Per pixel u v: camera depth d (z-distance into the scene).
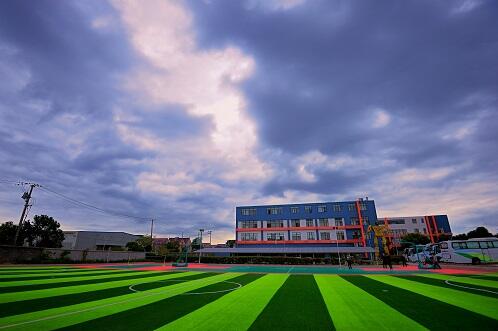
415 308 9.30
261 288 14.72
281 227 71.50
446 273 23.36
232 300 11.03
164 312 8.81
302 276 22.23
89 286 15.29
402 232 79.38
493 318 7.90
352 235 66.62
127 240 84.38
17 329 6.94
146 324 7.39
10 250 36.47
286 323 7.50
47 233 63.25
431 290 13.41
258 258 49.88
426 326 7.14
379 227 46.59
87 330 6.85
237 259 50.81
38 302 10.45
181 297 11.75
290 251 64.25
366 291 13.34
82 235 74.00
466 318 7.91
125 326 7.21
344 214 68.94
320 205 71.25
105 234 78.81
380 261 45.62
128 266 36.84
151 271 27.84
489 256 37.62
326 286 15.43
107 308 9.41
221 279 19.73
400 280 18.19
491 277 19.59
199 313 8.68
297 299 11.24
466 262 38.34
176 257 55.31
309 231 69.50
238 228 74.19
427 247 43.84
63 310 9.07
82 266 35.44
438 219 78.88
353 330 6.85
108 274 23.42
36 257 39.47
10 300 10.87
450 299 10.94
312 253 65.25
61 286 15.21
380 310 9.05
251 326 7.22
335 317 8.15
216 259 51.97
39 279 18.70
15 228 58.03
